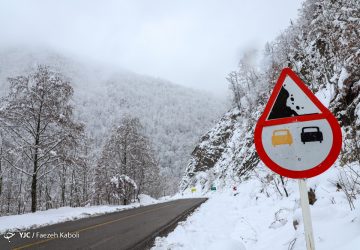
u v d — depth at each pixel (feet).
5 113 69.21
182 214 57.47
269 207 39.40
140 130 130.52
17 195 151.43
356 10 59.52
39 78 74.49
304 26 130.41
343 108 39.27
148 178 146.92
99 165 133.80
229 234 32.35
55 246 29.01
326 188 22.85
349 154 25.93
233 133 223.92
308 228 9.29
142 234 35.58
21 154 71.26
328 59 66.90
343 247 11.77
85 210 72.08
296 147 9.59
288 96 10.03
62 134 73.92
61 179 127.85
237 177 140.26
